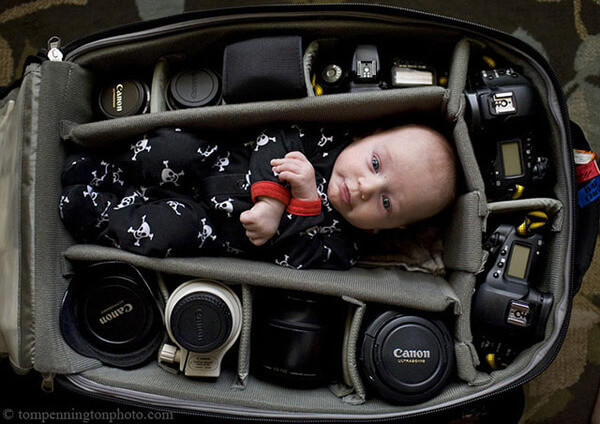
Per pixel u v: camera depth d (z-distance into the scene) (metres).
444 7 1.48
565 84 1.47
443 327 1.10
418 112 1.13
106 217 1.13
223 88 1.08
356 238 1.23
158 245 1.03
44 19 1.47
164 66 1.19
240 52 1.06
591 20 1.48
